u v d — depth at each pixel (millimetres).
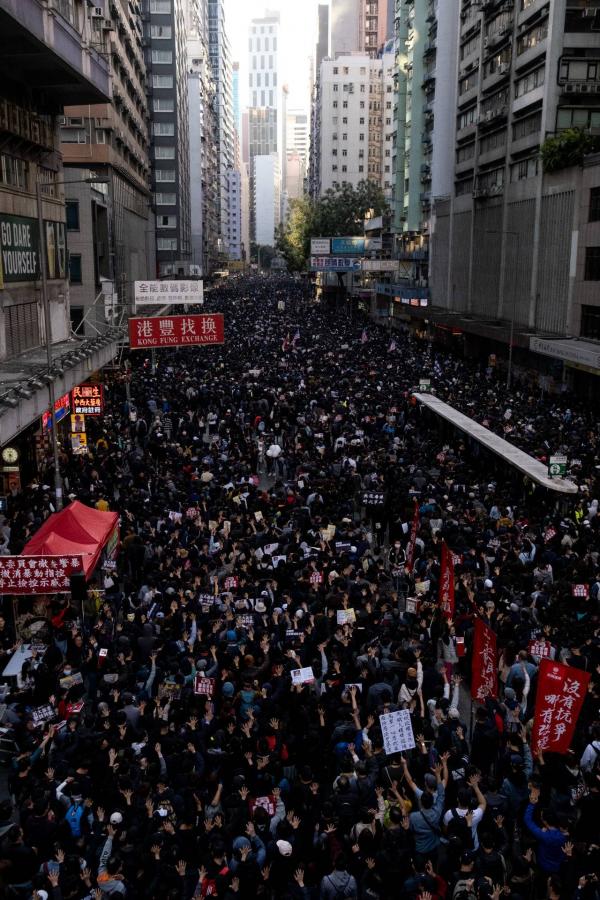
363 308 107562
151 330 35719
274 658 13570
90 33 37344
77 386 32656
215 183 190000
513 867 8930
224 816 10047
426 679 13008
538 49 50281
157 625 15531
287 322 84250
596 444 29969
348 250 94250
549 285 49562
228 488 23594
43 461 30281
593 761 10938
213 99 182125
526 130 53719
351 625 14438
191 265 117062
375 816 9609
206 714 12016
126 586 18938
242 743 11000
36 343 33812
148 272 95500
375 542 23031
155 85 113500
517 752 10852
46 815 9758
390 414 34938
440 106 77250
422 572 18047
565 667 10617
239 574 17219
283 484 26109
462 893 8461
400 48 93875
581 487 23266
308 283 158875
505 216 57875
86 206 55250
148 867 8961
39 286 34000
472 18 65812
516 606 15594
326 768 11117
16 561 14836
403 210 96625
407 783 10602
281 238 166375
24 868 8961
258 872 8766
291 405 37250
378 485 24672
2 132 29406
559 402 40531
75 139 63438
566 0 47406
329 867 9258
